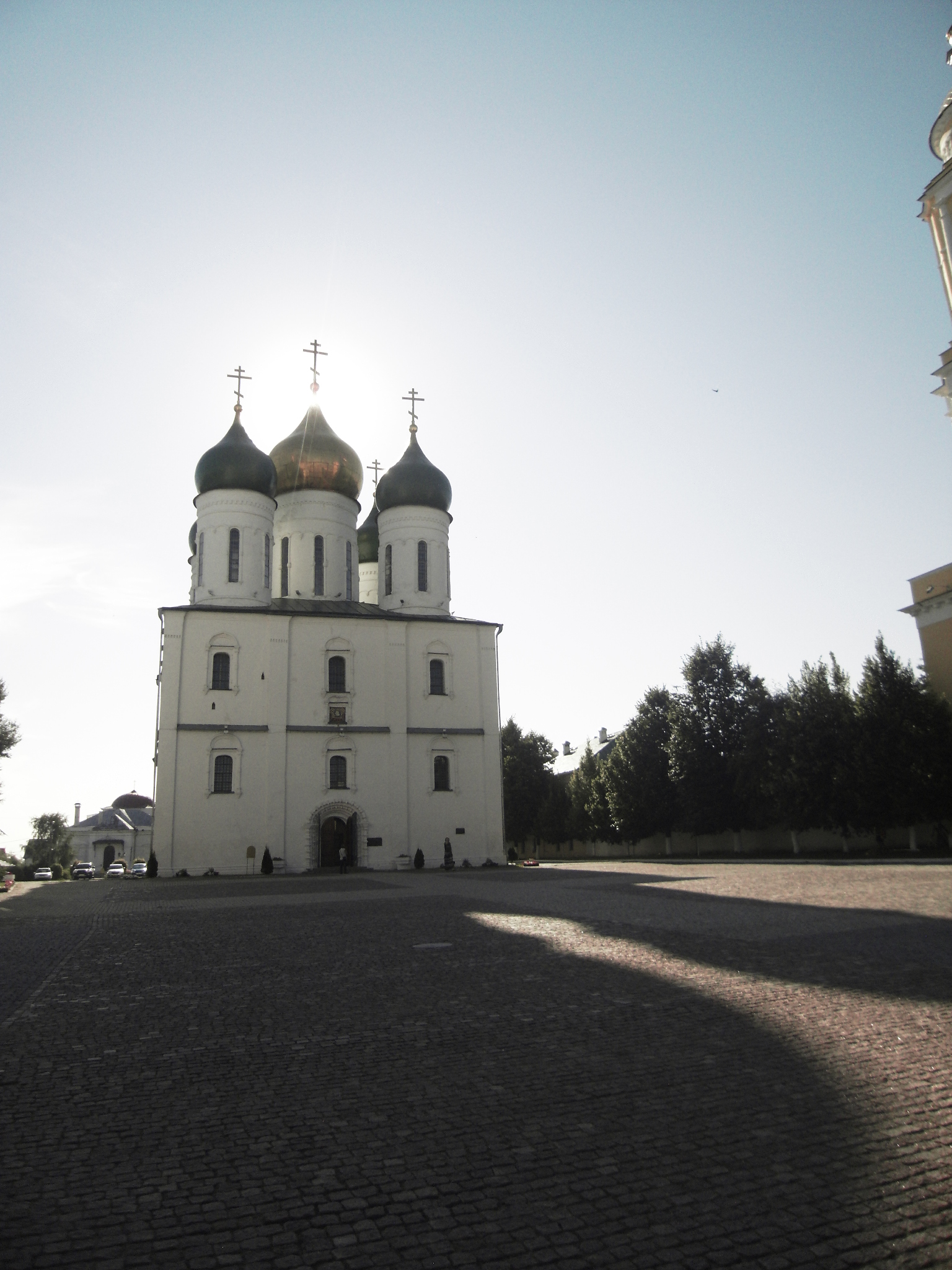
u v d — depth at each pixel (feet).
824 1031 26.17
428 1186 16.57
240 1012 31.99
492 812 162.50
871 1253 13.91
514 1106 20.71
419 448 186.09
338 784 154.71
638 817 193.98
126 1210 15.85
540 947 45.21
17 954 49.37
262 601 162.30
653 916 57.16
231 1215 15.58
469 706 166.20
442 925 57.41
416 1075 23.49
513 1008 31.01
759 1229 14.69
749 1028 26.94
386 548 180.04
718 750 175.01
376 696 160.66
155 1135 19.56
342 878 126.41
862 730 134.92
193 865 144.46
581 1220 15.14
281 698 154.20
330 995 34.63
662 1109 20.22
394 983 36.60
